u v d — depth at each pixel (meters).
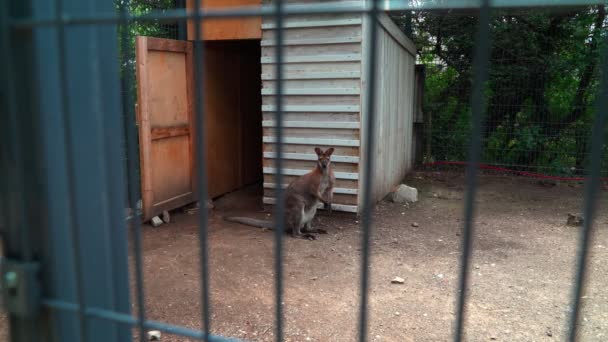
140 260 1.30
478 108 0.93
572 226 6.16
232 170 7.96
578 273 0.98
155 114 6.00
